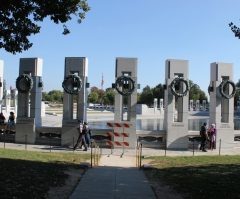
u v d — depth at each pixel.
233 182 9.73
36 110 22.11
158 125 44.44
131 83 20.48
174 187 9.39
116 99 20.72
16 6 10.20
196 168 12.39
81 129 19.22
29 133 21.83
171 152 19.62
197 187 9.20
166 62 21.83
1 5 9.90
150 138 21.25
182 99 21.14
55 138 21.58
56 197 8.01
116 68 20.78
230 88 21.78
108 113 67.25
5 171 9.98
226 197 8.15
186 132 21.06
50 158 14.47
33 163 12.10
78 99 21.05
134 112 20.61
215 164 13.46
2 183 8.54
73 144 19.95
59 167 11.99
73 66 21.12
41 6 10.34
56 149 19.64
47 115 55.19
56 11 10.66
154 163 14.72
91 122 45.34
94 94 127.81
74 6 11.32
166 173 11.67
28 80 21.61
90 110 80.12
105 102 116.31
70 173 11.17
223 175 10.83
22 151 16.17
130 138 20.56
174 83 20.89
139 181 10.33
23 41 11.06
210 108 22.28
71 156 16.09
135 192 8.87
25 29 10.82
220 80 21.75
